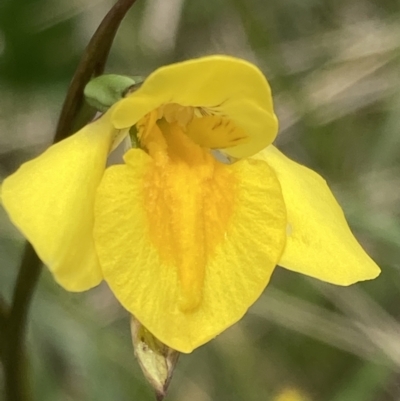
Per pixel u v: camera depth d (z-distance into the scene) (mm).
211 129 93
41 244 85
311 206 96
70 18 177
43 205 86
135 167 90
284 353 167
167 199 91
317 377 166
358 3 180
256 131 91
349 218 142
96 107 91
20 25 173
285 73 158
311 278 158
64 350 143
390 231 142
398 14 170
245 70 85
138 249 89
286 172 97
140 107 87
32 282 104
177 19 170
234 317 90
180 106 93
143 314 88
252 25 160
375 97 163
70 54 177
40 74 177
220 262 91
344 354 165
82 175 88
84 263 88
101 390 140
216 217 92
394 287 161
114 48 176
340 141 167
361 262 95
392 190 156
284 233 92
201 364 162
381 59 162
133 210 89
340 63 163
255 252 91
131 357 146
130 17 178
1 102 175
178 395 156
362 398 147
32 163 87
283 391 151
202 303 90
